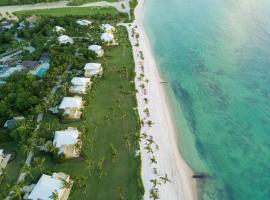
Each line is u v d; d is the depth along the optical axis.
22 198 53.75
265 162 62.22
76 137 63.94
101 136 68.25
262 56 103.94
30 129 68.00
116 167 59.91
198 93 85.38
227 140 68.31
